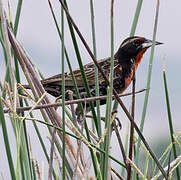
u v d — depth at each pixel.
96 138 6.41
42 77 7.09
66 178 5.63
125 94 5.19
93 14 6.15
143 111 5.83
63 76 4.86
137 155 5.73
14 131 5.67
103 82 10.44
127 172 5.32
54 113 6.03
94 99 5.32
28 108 5.44
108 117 4.98
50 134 5.98
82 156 6.00
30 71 6.11
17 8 6.25
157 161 5.39
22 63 5.91
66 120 6.13
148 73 6.00
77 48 5.68
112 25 4.84
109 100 4.93
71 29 5.56
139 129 5.76
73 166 5.85
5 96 5.94
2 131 4.79
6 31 5.61
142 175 5.47
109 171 5.62
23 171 5.77
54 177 6.02
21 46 6.46
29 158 6.04
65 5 5.37
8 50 5.57
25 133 6.03
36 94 5.96
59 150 5.90
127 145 6.27
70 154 5.93
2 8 5.63
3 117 4.80
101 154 5.48
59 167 5.86
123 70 11.15
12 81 5.46
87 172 5.50
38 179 5.63
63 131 4.87
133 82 5.03
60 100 7.27
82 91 10.12
